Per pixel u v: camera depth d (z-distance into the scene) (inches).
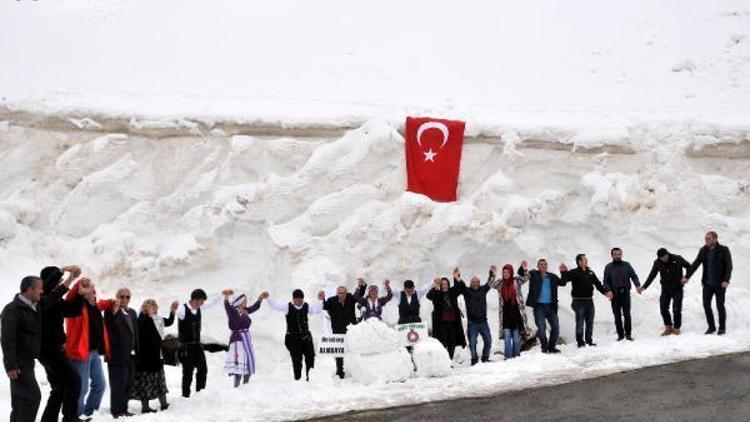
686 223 608.4
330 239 599.8
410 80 707.4
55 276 324.5
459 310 488.1
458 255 593.0
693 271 499.8
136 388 373.7
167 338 434.9
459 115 644.7
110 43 791.7
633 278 506.9
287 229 604.1
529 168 630.5
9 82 724.7
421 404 348.5
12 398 295.4
